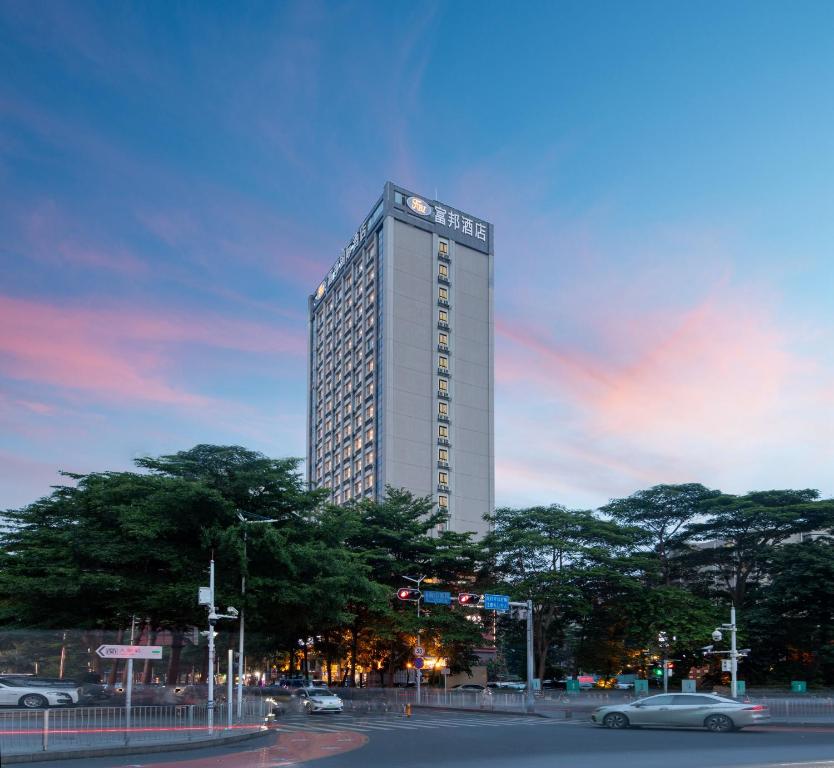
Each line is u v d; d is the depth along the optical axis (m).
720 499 69.38
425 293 109.88
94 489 42.66
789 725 34.28
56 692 27.77
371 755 21.34
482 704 51.84
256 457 46.81
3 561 44.31
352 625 61.06
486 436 111.00
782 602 63.72
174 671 35.09
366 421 109.38
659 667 59.81
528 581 60.94
